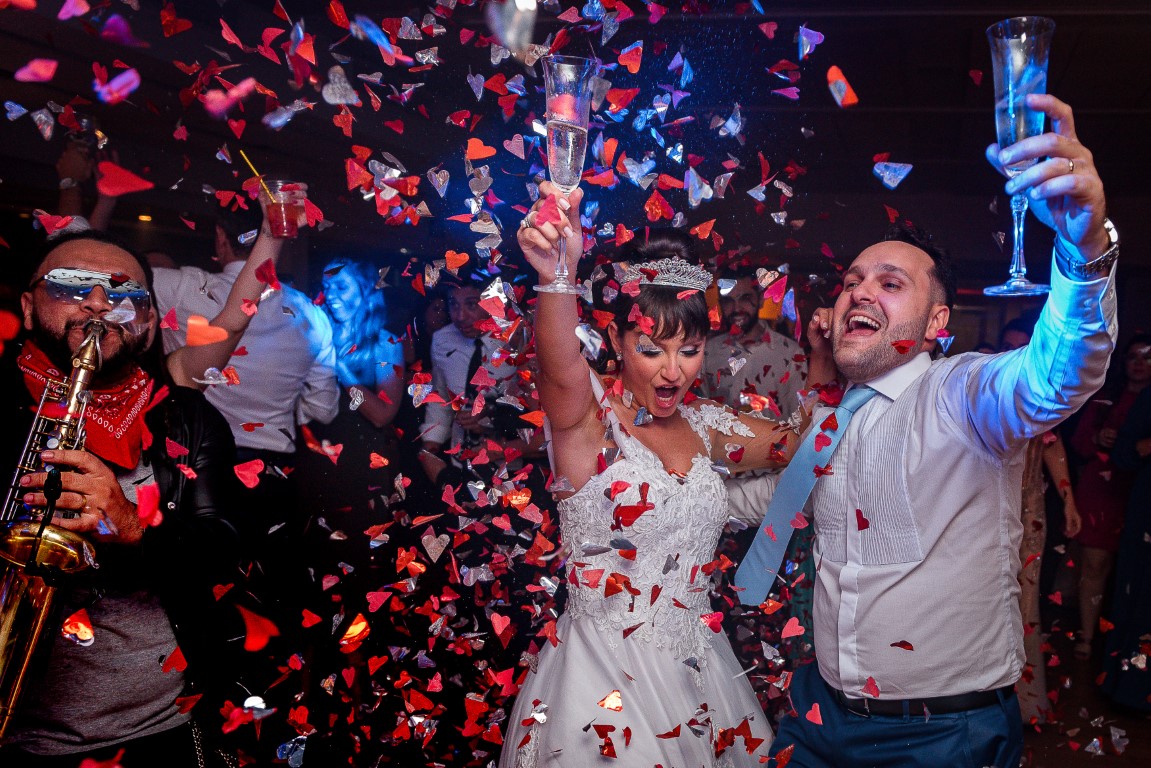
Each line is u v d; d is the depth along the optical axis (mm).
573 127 1556
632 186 6129
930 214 9500
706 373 3973
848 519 1815
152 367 1798
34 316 1646
